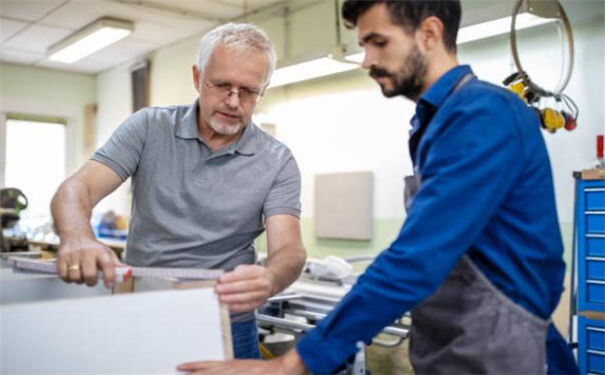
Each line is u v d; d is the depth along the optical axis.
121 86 5.95
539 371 0.86
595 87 2.57
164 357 0.83
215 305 0.88
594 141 2.57
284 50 4.21
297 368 0.86
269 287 0.99
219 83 1.24
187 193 1.31
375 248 3.62
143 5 4.19
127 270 0.96
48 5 4.17
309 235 4.10
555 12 2.40
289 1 4.13
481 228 0.81
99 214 5.40
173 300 0.85
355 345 0.85
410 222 0.82
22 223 5.11
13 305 0.77
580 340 1.94
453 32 0.92
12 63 5.84
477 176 0.79
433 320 0.90
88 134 6.31
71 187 1.20
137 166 1.35
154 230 1.33
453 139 0.82
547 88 2.70
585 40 2.61
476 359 0.84
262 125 4.30
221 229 1.33
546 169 0.88
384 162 3.58
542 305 0.87
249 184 1.34
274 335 2.27
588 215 1.93
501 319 0.83
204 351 0.86
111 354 0.81
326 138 3.98
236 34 1.26
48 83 6.08
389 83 0.92
